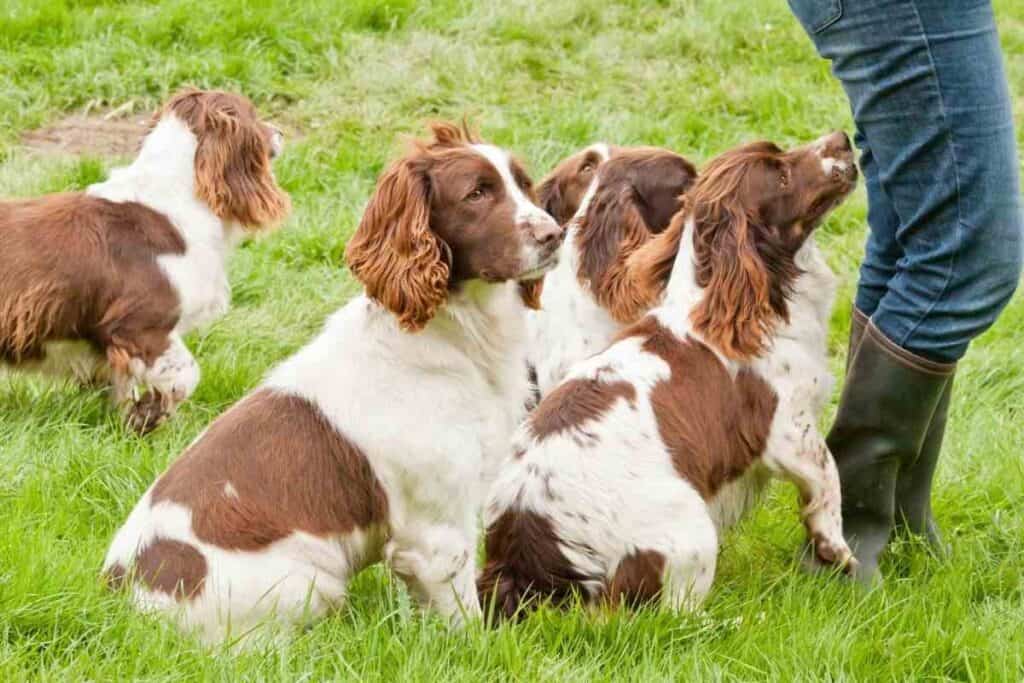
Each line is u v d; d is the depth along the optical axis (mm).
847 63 5547
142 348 7887
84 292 7828
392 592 5809
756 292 5852
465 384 5668
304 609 5363
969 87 5309
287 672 4832
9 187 10734
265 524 5332
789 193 5926
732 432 5914
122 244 7934
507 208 5539
